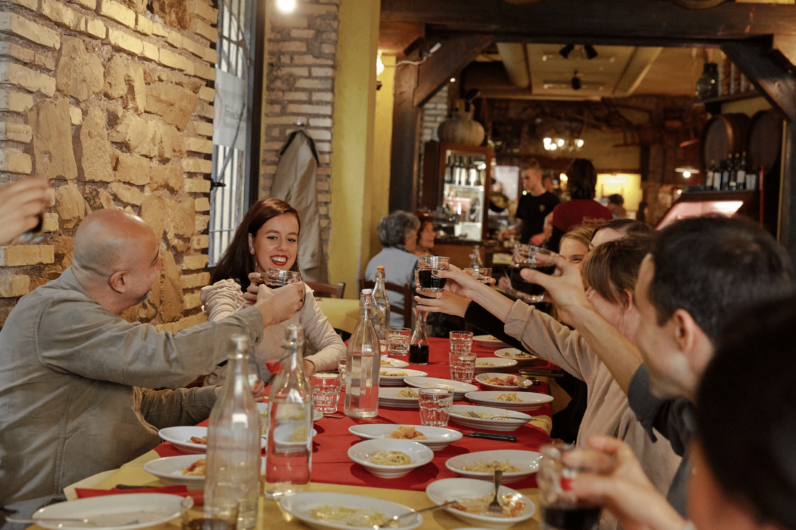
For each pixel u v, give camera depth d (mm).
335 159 5473
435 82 6566
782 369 491
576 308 1338
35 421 1677
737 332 534
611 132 16156
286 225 2746
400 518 1144
